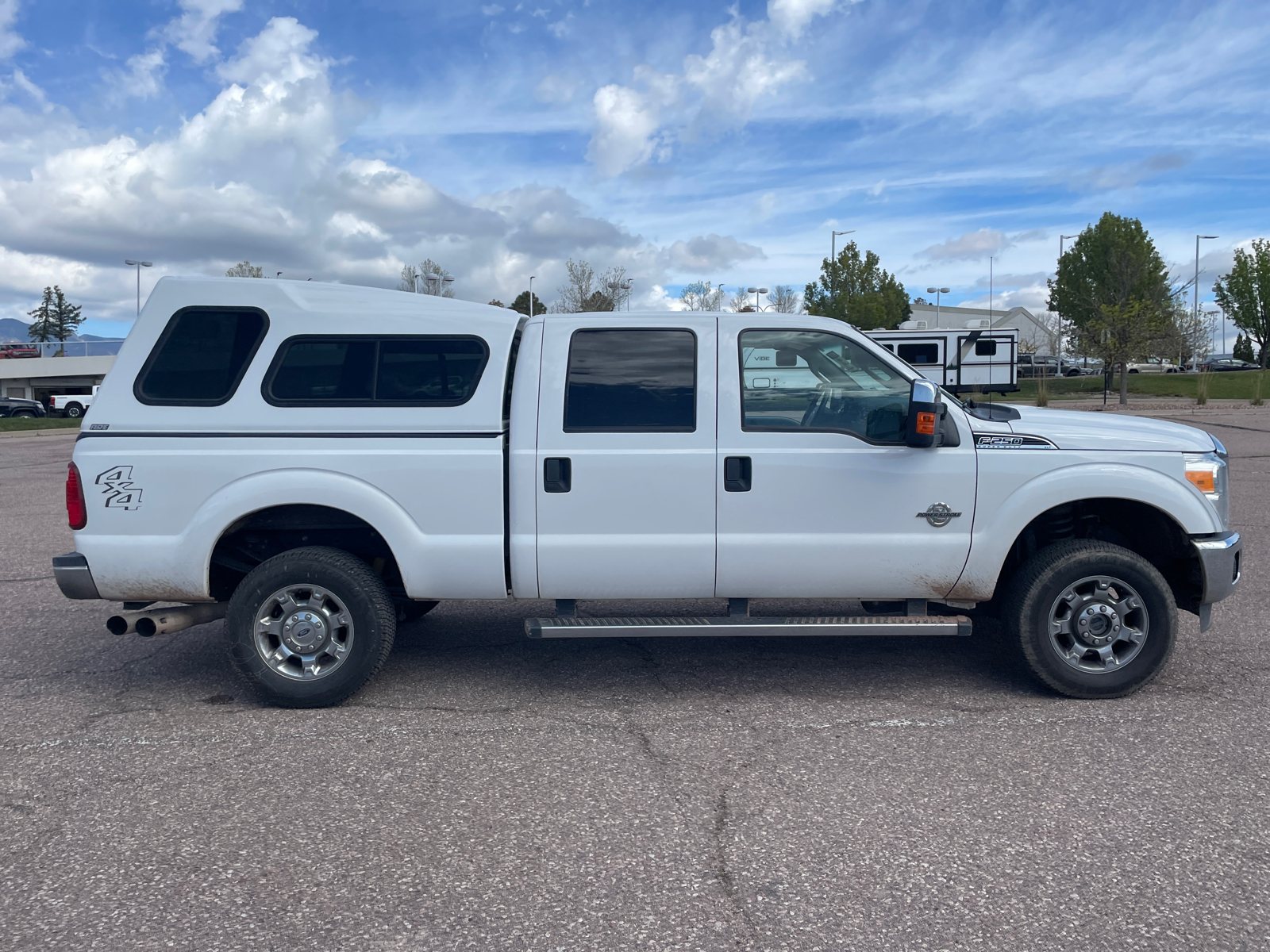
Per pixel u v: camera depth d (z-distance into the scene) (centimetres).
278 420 448
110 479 448
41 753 408
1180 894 284
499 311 467
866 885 292
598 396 454
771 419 454
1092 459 449
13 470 1788
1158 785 361
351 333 454
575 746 411
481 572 453
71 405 4428
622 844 321
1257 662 512
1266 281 5962
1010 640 463
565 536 452
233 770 388
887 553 451
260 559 497
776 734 421
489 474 448
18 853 319
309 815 346
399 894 290
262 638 453
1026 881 292
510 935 268
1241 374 5053
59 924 276
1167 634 448
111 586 453
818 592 459
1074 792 355
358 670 452
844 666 524
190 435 448
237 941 267
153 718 451
